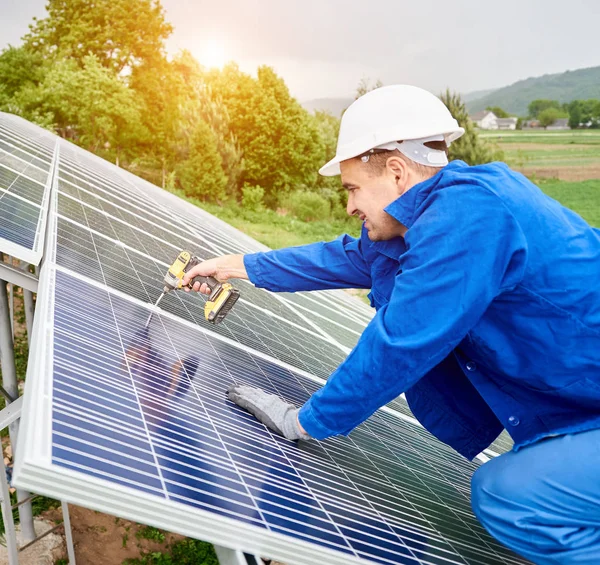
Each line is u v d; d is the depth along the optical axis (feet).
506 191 7.60
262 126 142.10
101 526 23.09
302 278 11.71
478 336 8.24
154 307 12.61
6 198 15.44
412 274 7.55
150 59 155.02
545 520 8.11
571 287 7.74
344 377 8.00
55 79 137.18
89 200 21.31
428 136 8.39
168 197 43.88
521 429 8.76
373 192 8.69
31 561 20.34
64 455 5.61
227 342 13.46
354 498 8.67
